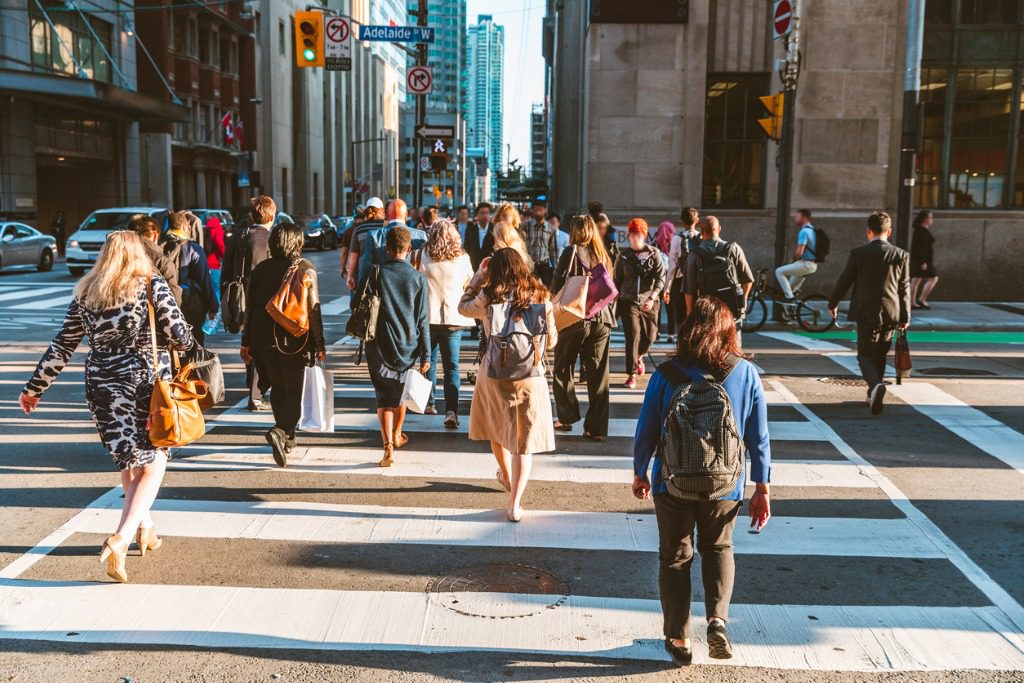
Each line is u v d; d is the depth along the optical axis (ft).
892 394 33.04
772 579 16.61
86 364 15.87
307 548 17.79
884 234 29.78
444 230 27.02
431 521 19.42
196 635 14.15
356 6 340.39
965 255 65.41
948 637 14.40
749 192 66.33
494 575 16.60
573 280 24.71
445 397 27.61
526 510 20.20
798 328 51.19
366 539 18.31
